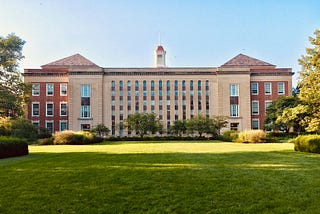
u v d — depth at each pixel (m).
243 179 8.62
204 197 6.68
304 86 21.73
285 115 36.22
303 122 22.56
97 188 7.60
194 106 52.59
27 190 7.46
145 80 52.81
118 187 7.68
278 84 52.88
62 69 52.84
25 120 37.00
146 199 6.58
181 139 45.72
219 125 47.16
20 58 34.47
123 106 52.28
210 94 52.81
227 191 7.19
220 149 21.42
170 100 52.66
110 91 52.47
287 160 13.58
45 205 6.23
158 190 7.34
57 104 51.94
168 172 9.91
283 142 34.34
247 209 5.82
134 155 16.48
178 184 7.98
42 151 21.11
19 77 34.28
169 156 15.70
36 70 52.09
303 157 15.00
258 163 12.43
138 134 48.88
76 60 55.31
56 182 8.38
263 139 33.91
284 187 7.57
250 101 52.44
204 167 11.15
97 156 16.09
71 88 51.62
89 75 52.03
